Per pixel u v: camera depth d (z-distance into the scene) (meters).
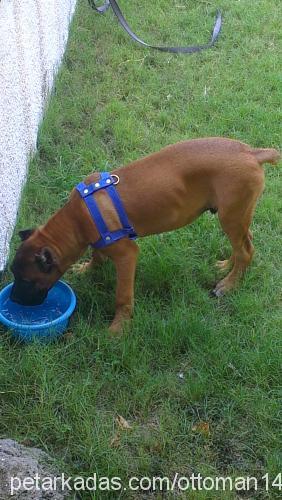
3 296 1.83
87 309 1.89
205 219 2.20
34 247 1.74
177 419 1.58
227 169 1.77
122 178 1.78
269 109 2.79
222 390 1.64
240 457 1.52
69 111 2.73
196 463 1.50
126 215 1.76
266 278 2.00
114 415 1.60
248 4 3.64
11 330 1.74
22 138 2.29
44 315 1.88
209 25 3.41
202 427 1.57
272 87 2.96
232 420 1.58
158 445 1.52
